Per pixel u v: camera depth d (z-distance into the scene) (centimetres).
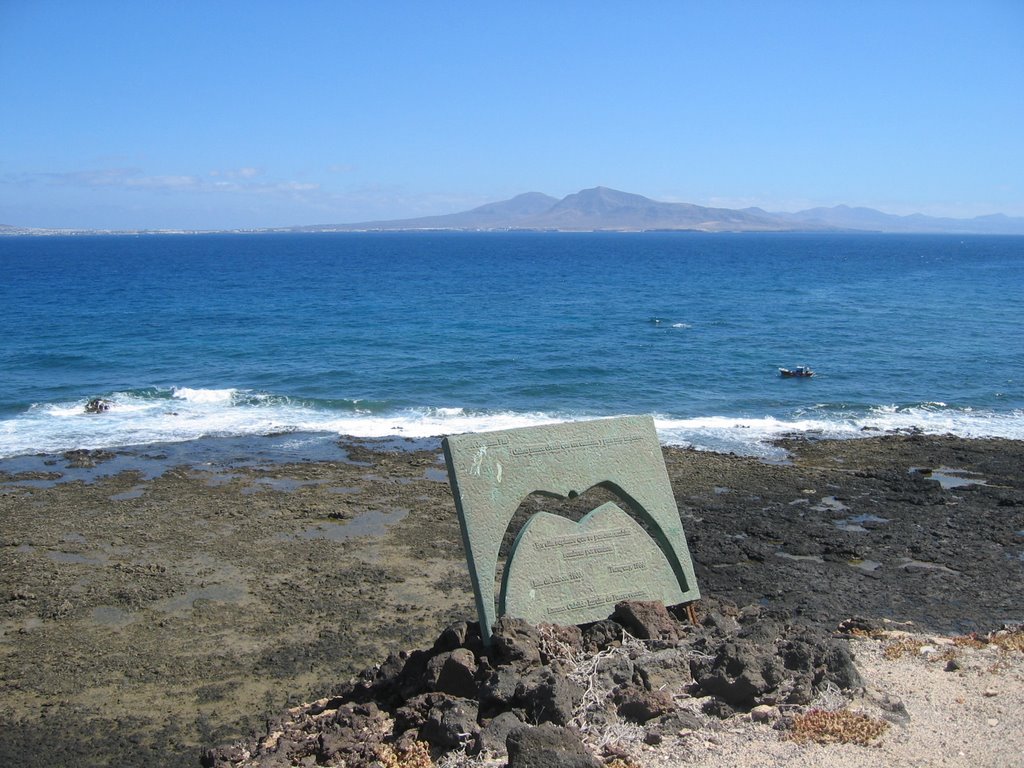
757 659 802
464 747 739
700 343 4388
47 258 14100
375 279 9088
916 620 1342
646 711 761
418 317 5438
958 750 697
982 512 1848
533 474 929
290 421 2683
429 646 1263
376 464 2202
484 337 4544
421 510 1852
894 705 773
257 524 1758
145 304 6056
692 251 18875
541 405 2977
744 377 3503
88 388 3159
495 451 914
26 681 1165
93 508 1853
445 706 802
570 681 784
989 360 3872
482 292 7456
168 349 4044
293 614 1364
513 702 787
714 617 970
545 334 4675
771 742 716
